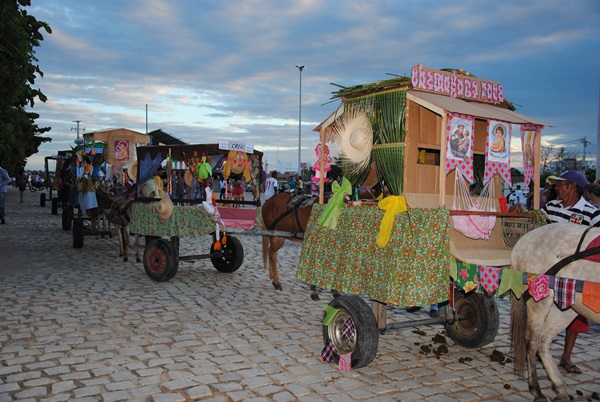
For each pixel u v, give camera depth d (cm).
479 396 465
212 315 707
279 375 498
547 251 448
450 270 502
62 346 561
